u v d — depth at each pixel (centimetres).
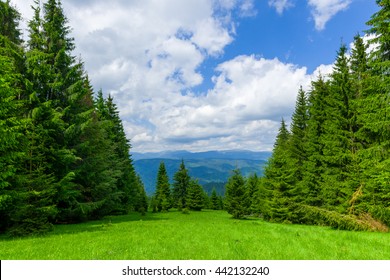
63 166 2297
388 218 1925
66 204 2425
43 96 2377
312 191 2905
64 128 2306
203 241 1309
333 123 2486
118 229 1948
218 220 3478
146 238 1431
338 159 2386
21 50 2308
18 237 1550
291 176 3073
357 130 2361
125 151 5006
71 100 2491
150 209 6719
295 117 3753
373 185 2003
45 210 1711
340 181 2473
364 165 1981
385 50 1772
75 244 1244
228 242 1263
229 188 4403
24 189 1711
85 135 2745
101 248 1132
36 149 1858
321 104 3048
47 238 1471
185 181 8056
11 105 1606
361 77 2398
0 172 1512
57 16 2639
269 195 3334
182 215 4712
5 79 1590
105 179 2853
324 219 2191
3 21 2436
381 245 1153
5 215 1756
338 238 1367
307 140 3450
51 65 2553
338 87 2414
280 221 2980
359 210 2105
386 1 1652
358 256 954
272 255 973
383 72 1744
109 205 2967
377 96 1731
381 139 1956
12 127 1550
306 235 1505
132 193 4825
